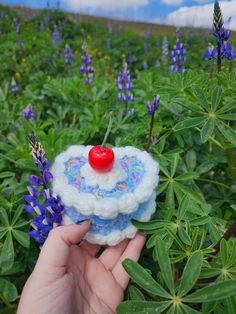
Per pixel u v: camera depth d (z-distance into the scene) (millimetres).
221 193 328
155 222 235
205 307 205
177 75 350
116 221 221
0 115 417
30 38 1158
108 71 966
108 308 231
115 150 243
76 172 224
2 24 1352
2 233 267
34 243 284
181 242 224
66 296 207
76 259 235
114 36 1390
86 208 206
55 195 229
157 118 347
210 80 342
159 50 1167
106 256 243
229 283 181
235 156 329
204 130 264
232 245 215
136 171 227
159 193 290
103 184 212
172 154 315
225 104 274
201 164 323
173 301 188
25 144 334
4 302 270
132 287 223
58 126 426
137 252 239
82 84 507
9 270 269
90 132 382
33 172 318
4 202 290
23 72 817
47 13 1556
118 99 455
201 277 207
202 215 260
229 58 335
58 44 1087
